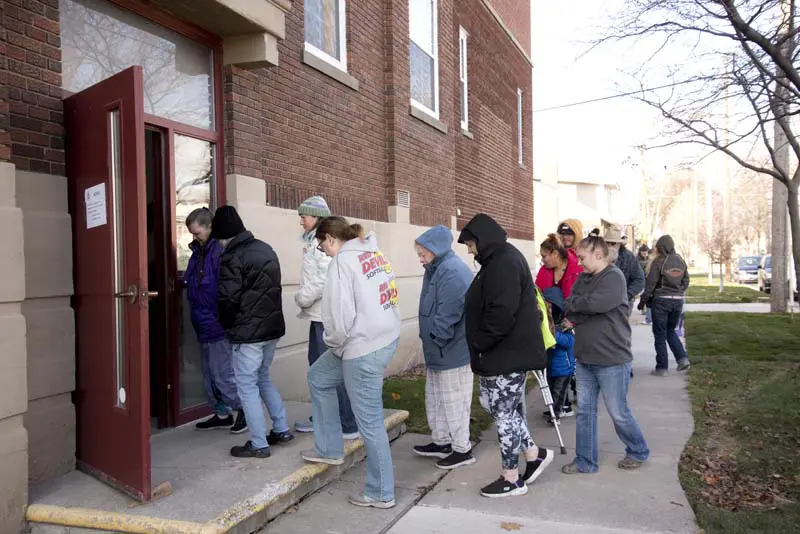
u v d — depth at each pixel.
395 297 4.41
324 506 4.35
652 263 8.87
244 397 4.68
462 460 5.18
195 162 5.88
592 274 4.84
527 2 17.41
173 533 3.54
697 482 4.79
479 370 4.47
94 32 4.97
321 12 7.85
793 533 3.82
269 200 6.56
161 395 5.51
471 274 5.06
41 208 4.22
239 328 4.61
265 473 4.39
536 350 4.45
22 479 3.79
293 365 6.84
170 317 5.53
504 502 4.43
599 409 7.10
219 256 5.11
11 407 3.71
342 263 4.17
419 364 10.12
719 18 6.29
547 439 6.00
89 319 4.26
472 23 13.05
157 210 5.53
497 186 14.74
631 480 4.82
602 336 4.82
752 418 6.40
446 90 11.36
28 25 4.22
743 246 71.31
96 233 4.16
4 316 3.69
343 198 8.05
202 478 4.29
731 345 11.19
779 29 6.33
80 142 4.30
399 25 9.51
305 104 7.25
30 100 4.22
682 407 7.00
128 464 3.93
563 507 4.32
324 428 4.57
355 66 8.40
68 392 4.37
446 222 11.35
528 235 17.41
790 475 4.87
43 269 4.19
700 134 7.88
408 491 4.66
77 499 3.92
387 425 5.81
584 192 34.72
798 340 11.55
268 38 5.98
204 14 5.52
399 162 9.46
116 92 3.93
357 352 4.17
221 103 6.05
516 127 16.34
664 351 8.80
